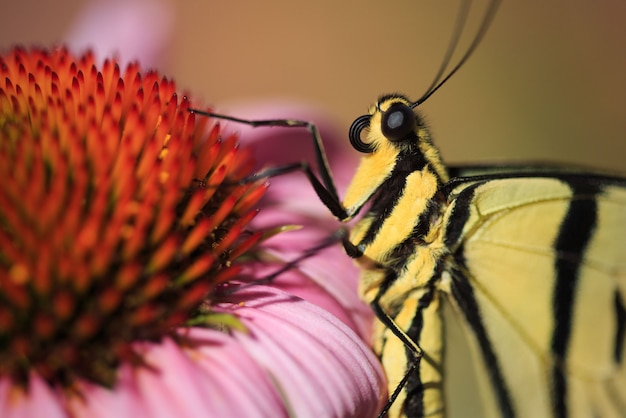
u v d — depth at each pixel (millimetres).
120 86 159
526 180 163
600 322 168
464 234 163
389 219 162
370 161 162
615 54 390
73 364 146
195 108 168
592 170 167
